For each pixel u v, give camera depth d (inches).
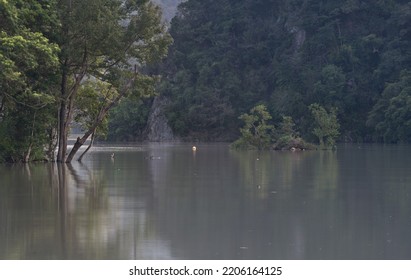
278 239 1107.3
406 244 1069.1
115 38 2731.3
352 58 7578.7
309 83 7485.2
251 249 1034.1
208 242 1083.3
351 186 1868.8
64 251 1017.5
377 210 1405.0
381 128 6860.2
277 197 1617.9
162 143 7180.1
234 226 1219.9
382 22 7800.2
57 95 2807.6
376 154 3966.5
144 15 2829.7
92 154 3971.5
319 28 7839.6
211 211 1392.7
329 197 1617.9
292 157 3585.1
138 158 3469.5
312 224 1240.8
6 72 2289.6
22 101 2677.2
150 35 2854.3
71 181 2034.9
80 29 2689.5
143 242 1081.4
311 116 7145.7
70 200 1563.7
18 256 983.6
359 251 1018.7
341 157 3558.1
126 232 1160.8
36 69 2635.3
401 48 7509.8
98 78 2928.2
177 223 1249.4
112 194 1681.8
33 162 2960.1
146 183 1971.0
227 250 1026.7
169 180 2074.3
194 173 2358.5
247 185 1905.8
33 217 1312.7
